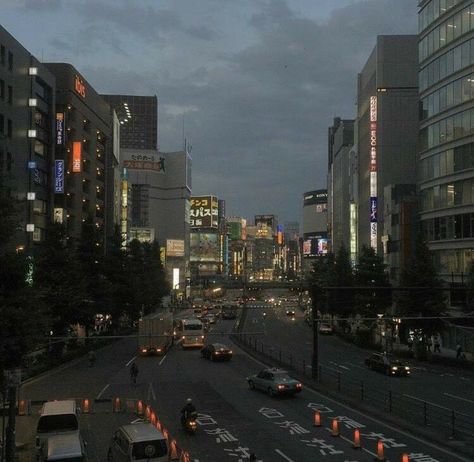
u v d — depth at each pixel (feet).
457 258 216.33
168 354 189.06
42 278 160.66
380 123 354.95
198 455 70.74
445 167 226.38
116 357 181.57
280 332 277.44
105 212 345.51
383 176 352.28
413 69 354.95
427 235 238.89
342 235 533.14
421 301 175.83
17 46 210.38
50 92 248.32
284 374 114.21
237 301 551.59
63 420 74.33
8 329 65.77
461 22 217.15
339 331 260.62
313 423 87.86
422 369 156.35
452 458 68.08
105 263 214.48
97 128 333.62
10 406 62.80
